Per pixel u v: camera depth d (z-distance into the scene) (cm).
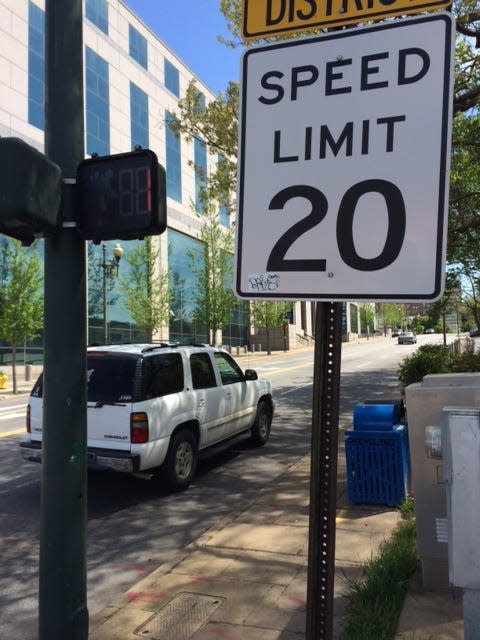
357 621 333
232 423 850
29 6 2850
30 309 2222
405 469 588
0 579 477
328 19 224
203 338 4503
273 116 223
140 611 380
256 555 464
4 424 1310
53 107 303
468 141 1091
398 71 208
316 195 214
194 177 4356
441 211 199
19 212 268
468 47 970
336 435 208
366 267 206
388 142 207
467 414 251
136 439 652
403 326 11425
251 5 234
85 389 304
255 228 221
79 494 298
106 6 3450
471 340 2448
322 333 212
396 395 1557
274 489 667
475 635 252
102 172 298
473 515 248
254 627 352
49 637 291
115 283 3397
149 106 3828
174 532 575
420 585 383
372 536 491
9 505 670
